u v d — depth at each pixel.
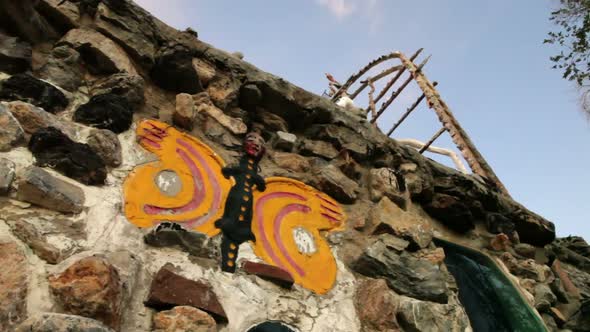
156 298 2.09
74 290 1.83
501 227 4.43
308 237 3.13
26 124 2.38
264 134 3.63
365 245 3.31
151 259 2.31
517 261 4.23
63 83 2.79
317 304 2.75
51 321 1.63
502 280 3.93
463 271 3.78
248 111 3.62
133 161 2.71
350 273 3.09
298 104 3.73
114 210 2.39
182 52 3.27
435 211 4.16
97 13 3.07
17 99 2.48
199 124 3.24
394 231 3.41
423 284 3.13
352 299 2.91
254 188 3.14
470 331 3.27
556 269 4.73
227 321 2.28
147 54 3.16
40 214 2.12
